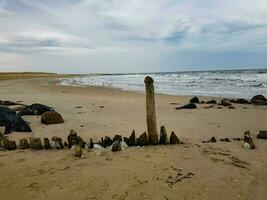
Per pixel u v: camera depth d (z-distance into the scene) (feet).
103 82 168.35
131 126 31.89
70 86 122.62
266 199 14.14
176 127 31.99
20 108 41.50
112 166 18.20
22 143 22.77
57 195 14.61
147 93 22.91
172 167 17.99
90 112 43.50
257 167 18.26
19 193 14.92
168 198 14.17
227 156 20.36
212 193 14.71
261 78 152.56
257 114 41.42
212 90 91.56
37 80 189.16
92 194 14.66
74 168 18.02
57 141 22.62
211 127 31.91
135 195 14.49
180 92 86.12
